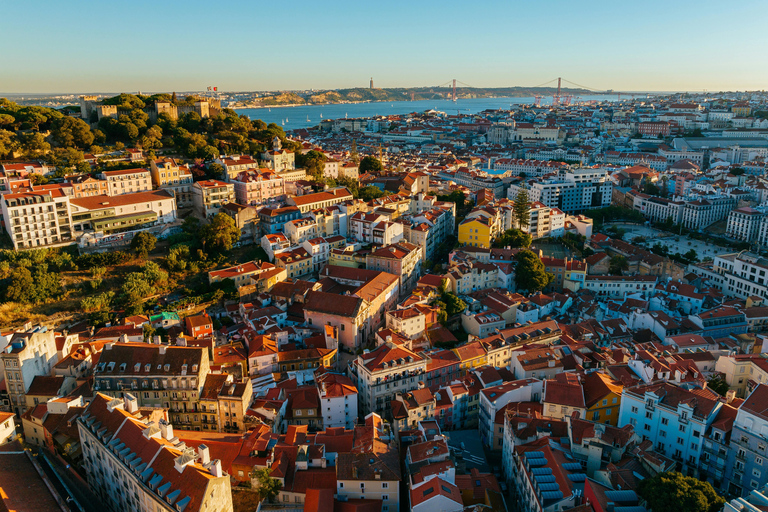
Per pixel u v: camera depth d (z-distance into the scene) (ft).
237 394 520.83
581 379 547.90
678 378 503.61
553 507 363.76
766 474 392.27
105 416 430.20
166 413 470.80
